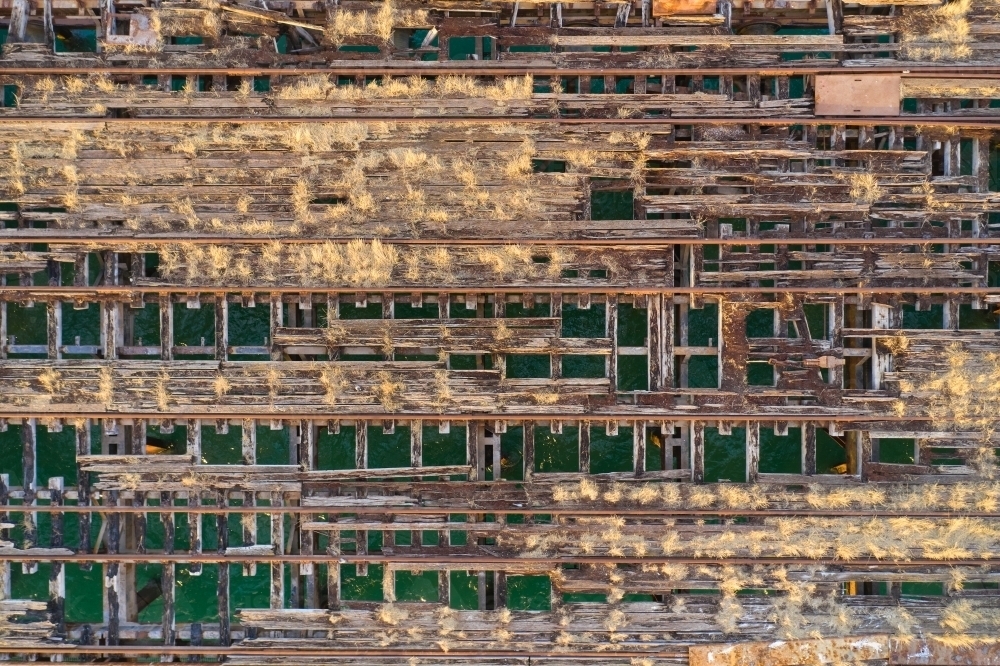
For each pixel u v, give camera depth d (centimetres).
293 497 783
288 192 775
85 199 776
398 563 768
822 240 765
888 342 772
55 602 774
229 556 765
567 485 769
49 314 777
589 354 779
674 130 788
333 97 775
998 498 763
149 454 779
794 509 767
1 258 769
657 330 775
